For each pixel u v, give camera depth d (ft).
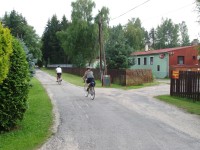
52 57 339.16
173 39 408.46
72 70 219.41
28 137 29.43
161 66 165.89
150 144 27.37
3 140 28.17
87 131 32.71
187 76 63.26
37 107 49.01
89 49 226.99
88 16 225.76
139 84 108.99
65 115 42.75
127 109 48.60
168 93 76.54
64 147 26.58
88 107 50.80
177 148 26.08
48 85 105.70
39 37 292.81
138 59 191.62
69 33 228.84
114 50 136.05
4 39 28.09
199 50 90.89
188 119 39.93
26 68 33.45
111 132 32.22
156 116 42.11
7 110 30.94
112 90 86.99
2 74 27.94
